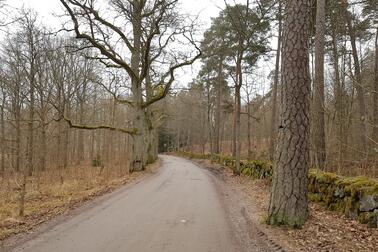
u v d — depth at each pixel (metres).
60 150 27.20
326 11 16.17
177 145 70.25
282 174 7.75
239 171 20.39
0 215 9.62
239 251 6.32
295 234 7.09
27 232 7.54
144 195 12.73
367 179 8.55
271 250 6.30
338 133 13.20
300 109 7.66
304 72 7.69
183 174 22.22
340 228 7.33
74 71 28.28
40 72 21.47
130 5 21.34
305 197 7.73
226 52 24.00
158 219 8.77
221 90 35.91
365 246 6.21
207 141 67.31
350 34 18.98
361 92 16.16
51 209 10.19
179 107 57.16
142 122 22.47
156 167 27.91
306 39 7.73
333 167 12.85
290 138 7.70
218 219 8.91
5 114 24.62
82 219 8.73
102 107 33.06
